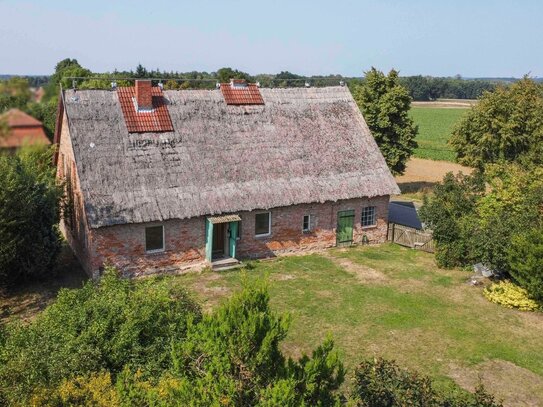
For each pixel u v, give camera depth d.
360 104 43.16
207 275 24.72
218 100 28.59
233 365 9.18
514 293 21.98
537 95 48.59
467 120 47.34
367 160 30.81
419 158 68.44
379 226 30.94
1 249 20.47
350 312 21.03
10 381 10.84
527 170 28.42
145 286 15.11
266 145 28.30
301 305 21.59
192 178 25.36
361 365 11.95
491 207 25.75
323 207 28.58
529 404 15.26
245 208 25.72
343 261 27.44
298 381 9.11
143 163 24.73
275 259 27.39
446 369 16.97
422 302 22.25
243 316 9.30
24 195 20.98
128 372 11.47
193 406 8.78
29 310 20.48
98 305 13.37
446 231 26.36
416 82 172.12
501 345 18.64
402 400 10.66
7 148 12.32
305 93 31.56
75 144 23.86
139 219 23.09
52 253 22.94
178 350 10.40
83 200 22.91
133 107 25.98
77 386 11.02
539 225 22.88
